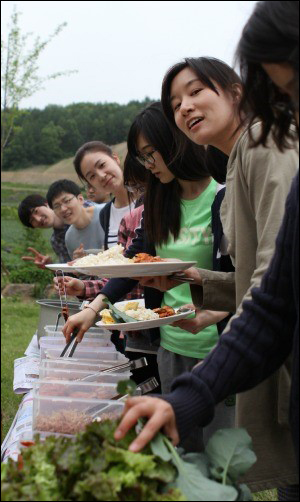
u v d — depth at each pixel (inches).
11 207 675.4
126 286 109.0
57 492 49.5
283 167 65.1
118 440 51.3
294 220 54.1
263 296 56.4
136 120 100.0
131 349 118.3
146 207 104.3
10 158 826.2
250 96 57.1
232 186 74.3
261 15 49.3
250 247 71.9
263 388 67.7
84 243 178.2
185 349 101.7
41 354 107.3
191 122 83.4
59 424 69.9
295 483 68.1
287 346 57.6
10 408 205.9
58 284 123.3
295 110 54.1
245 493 55.0
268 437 67.9
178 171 97.3
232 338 56.5
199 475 51.5
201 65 82.7
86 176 153.4
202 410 54.3
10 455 71.9
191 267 86.4
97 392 79.2
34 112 853.8
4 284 506.3
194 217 100.7
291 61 48.8
